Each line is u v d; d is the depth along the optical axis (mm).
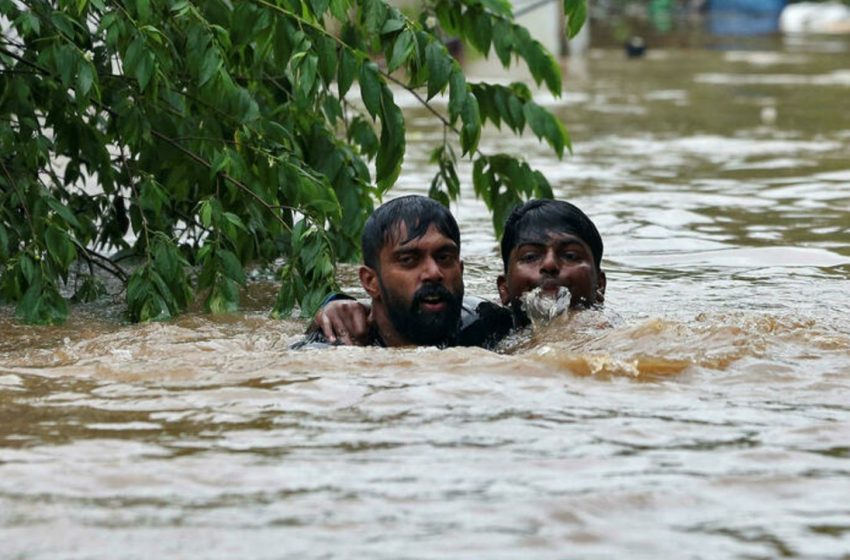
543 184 16094
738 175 24656
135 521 6773
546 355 10094
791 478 7426
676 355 10195
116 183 16344
